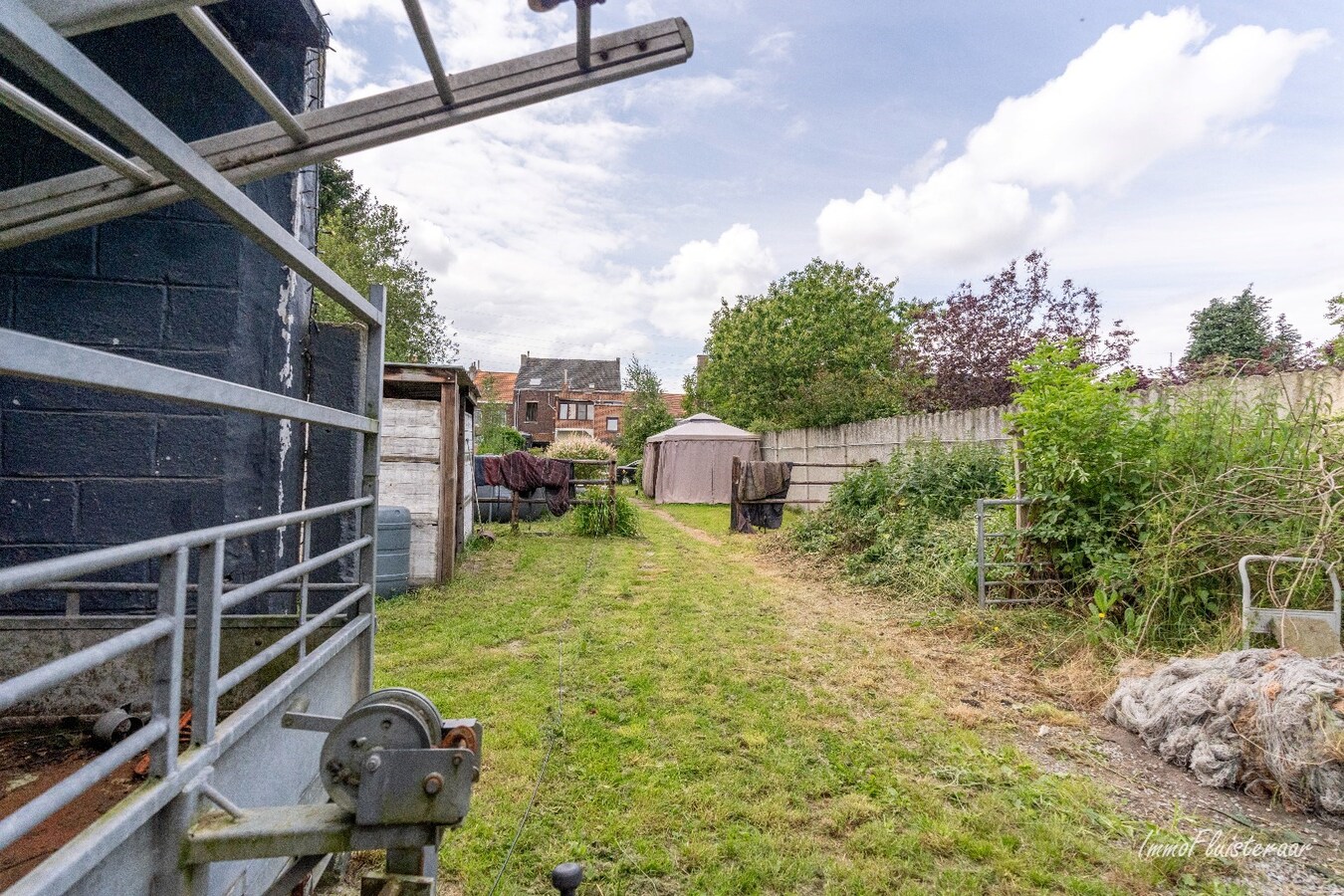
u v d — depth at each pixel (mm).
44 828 1490
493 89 1461
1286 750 2555
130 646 851
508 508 12305
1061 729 3273
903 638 4719
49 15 912
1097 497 4941
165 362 2811
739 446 16703
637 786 2590
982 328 12812
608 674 3857
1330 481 3893
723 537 10469
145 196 1480
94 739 1958
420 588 6094
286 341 3266
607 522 10477
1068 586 4910
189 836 1038
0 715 2053
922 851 2248
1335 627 3512
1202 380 5203
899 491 7734
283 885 1344
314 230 3596
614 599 5836
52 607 2674
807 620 5211
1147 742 3064
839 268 20406
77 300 2729
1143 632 4102
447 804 1126
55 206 1444
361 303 1861
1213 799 2611
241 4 3029
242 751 1256
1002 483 7156
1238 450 4488
